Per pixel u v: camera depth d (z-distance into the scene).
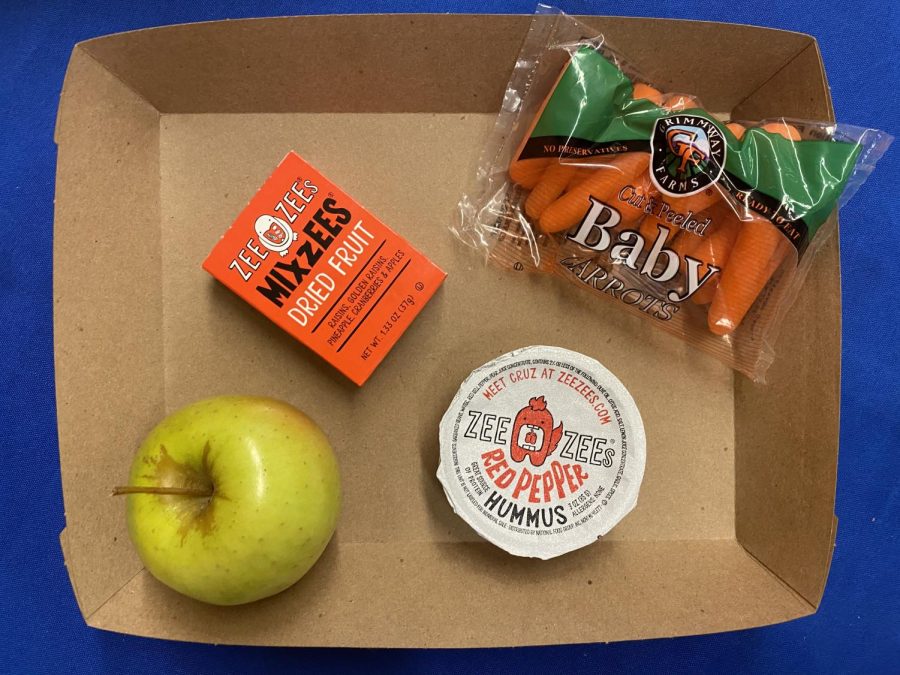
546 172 0.24
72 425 0.23
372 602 0.25
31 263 0.28
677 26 0.23
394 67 0.25
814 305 0.24
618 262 0.25
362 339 0.24
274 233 0.23
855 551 0.28
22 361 0.28
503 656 0.28
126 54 0.24
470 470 0.24
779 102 0.25
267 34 0.23
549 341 0.27
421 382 0.26
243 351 0.26
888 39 0.28
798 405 0.24
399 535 0.26
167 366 0.26
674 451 0.27
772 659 0.28
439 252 0.27
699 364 0.27
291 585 0.24
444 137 0.26
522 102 0.25
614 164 0.23
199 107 0.26
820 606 0.28
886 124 0.28
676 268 0.24
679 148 0.23
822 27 0.28
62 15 0.27
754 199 0.23
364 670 0.28
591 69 0.23
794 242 0.23
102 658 0.28
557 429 0.24
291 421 0.22
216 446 0.21
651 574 0.26
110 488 0.24
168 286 0.26
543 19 0.23
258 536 0.20
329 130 0.26
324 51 0.24
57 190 0.22
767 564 0.25
